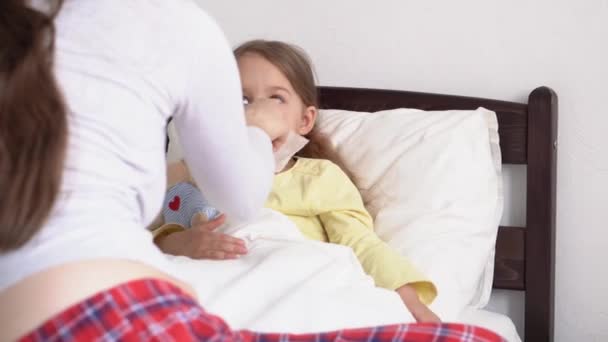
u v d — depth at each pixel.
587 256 1.64
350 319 1.03
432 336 0.77
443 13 1.71
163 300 0.67
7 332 0.63
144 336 0.64
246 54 1.56
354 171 1.60
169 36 0.73
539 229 1.59
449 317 1.41
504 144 1.63
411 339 0.77
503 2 1.66
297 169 1.50
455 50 1.71
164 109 0.73
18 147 0.62
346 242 1.38
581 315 1.65
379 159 1.59
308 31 1.81
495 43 1.68
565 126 1.64
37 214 0.63
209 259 1.18
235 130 0.81
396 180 1.55
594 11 1.60
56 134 0.63
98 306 0.63
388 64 1.76
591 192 1.63
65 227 0.65
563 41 1.63
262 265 1.08
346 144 1.64
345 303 1.05
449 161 1.54
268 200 1.45
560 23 1.63
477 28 1.69
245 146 0.84
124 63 0.70
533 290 1.59
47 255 0.64
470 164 1.54
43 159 0.62
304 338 0.78
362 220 1.44
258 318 0.96
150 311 0.65
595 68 1.61
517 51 1.66
